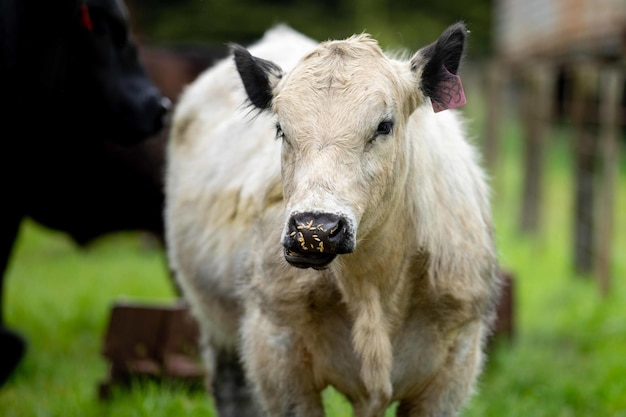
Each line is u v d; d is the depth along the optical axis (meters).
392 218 5.79
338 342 6.25
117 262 17.91
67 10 8.77
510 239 20.61
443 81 5.86
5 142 9.36
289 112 5.45
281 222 6.18
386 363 6.05
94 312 12.98
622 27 13.81
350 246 5.09
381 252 5.86
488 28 41.94
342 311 6.16
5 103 8.83
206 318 7.93
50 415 8.70
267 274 6.23
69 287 14.82
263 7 38.72
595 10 15.70
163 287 15.05
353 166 5.30
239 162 7.22
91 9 8.95
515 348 10.62
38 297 13.73
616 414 8.88
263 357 6.36
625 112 18.38
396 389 6.35
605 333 11.84
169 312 9.44
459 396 6.37
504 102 31.05
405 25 40.12
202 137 8.17
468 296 6.19
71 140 10.13
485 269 6.36
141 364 9.34
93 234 11.87
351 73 5.53
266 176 6.54
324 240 4.96
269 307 6.26
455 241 6.19
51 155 10.52
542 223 19.39
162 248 12.00
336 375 6.35
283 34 8.45
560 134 34.12
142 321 9.45
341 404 8.40
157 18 38.44
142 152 11.20
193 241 7.71
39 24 8.80
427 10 41.72
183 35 38.03
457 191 6.35
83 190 11.20
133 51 9.37
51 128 9.66
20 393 9.58
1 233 9.97
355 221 5.17
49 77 8.92
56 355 11.13
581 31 16.61
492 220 6.83
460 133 6.98
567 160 30.61
